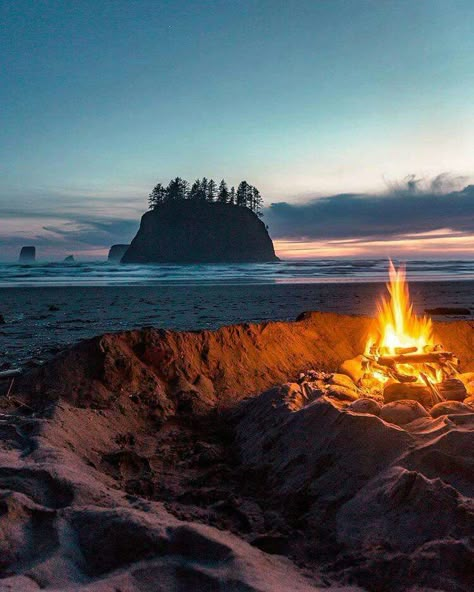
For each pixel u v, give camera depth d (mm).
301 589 2426
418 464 3344
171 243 121125
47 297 23625
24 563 2572
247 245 123000
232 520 3383
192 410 5469
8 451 3875
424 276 44906
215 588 2375
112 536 2717
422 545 2674
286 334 7145
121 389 5465
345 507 3211
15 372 5953
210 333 6594
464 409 4277
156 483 3971
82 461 3996
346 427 3814
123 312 17016
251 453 4414
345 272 52688
